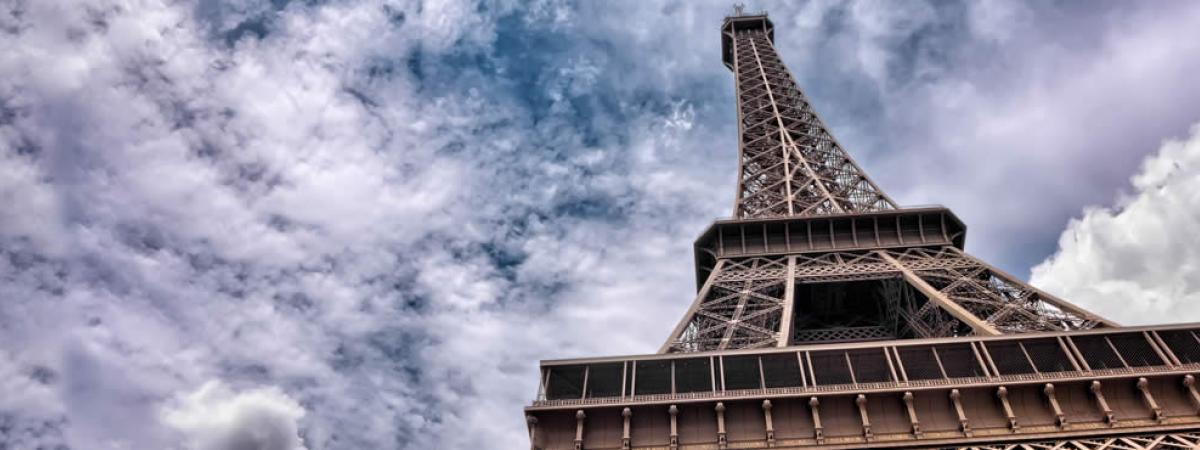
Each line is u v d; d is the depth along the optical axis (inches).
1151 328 2089.1
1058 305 2623.0
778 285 3230.8
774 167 4707.2
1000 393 1935.3
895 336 3383.4
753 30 7165.4
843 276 3287.4
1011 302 2751.0
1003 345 2090.3
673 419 1956.2
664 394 2022.6
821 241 3639.3
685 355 2119.8
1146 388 1921.8
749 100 5816.9
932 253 3513.8
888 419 1947.6
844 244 3609.7
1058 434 1856.5
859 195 4210.1
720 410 1958.7
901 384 1979.6
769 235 3710.6
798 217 3671.3
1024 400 1952.5
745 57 6515.8
